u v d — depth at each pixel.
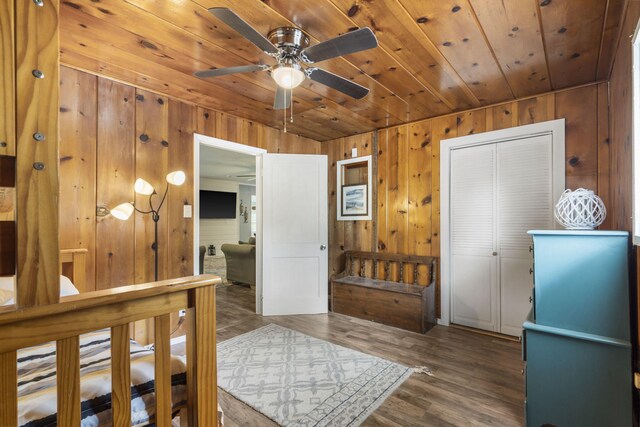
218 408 1.19
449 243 3.24
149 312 0.94
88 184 2.38
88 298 0.80
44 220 0.77
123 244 2.54
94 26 1.78
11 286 1.71
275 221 3.69
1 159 0.73
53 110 0.79
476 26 1.75
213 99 2.90
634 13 1.40
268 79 2.48
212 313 1.08
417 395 1.96
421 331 3.01
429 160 3.38
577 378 1.48
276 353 2.58
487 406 1.85
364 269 3.88
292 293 3.68
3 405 0.69
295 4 1.57
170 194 2.84
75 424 0.80
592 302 1.46
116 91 2.52
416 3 1.57
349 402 1.89
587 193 1.75
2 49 0.73
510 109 2.87
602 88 2.43
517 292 2.84
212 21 1.73
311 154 4.18
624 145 1.75
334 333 3.03
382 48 1.99
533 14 1.65
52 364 1.18
